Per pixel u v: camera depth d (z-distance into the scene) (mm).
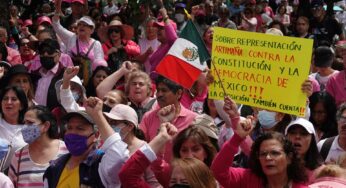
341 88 15820
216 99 11906
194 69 12242
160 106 12273
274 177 9492
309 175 10125
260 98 11719
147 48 20094
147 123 12367
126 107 10523
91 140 9664
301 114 11492
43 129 10805
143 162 9258
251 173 9695
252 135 12625
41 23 23031
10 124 12297
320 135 13047
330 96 13016
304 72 11484
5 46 17719
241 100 11852
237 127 9688
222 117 12531
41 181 10688
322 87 16531
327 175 7688
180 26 26312
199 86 14102
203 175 8492
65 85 12742
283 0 33844
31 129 10695
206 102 13539
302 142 10852
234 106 10602
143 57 18641
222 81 11914
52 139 10953
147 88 13281
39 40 19406
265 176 9633
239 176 9703
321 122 13000
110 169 9383
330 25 29375
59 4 19047
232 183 9672
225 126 12664
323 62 16469
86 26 18281
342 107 11594
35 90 15336
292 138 10906
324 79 16562
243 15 28938
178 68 12281
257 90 11734
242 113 13461
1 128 12242
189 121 12078
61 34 18781
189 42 12289
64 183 9562
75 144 9594
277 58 11625
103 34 19375
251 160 9664
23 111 12367
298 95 11523
